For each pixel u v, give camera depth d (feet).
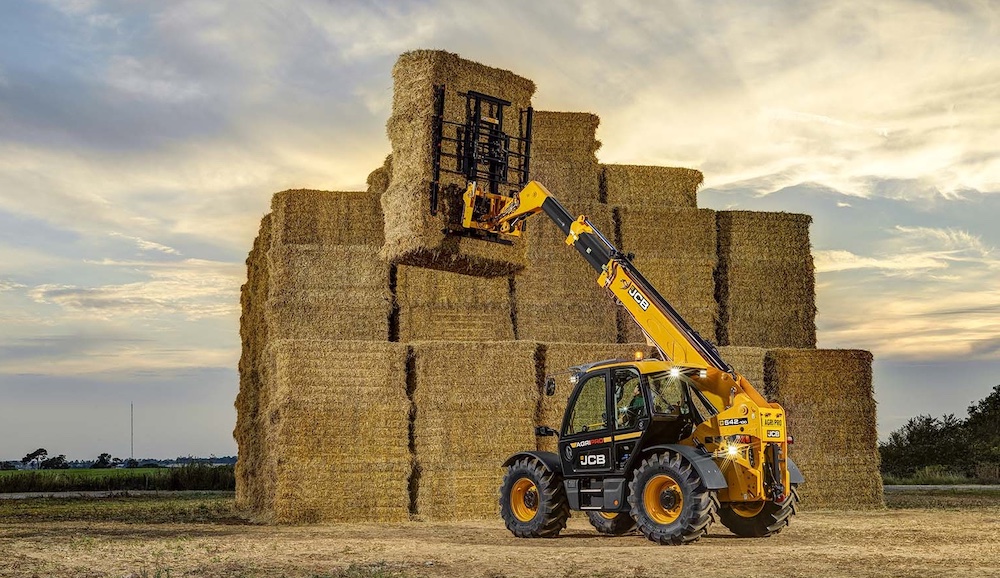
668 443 41.29
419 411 55.47
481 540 42.01
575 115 65.62
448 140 49.78
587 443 42.60
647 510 39.73
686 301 64.80
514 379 56.08
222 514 62.69
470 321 61.36
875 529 45.39
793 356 60.64
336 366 54.90
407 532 46.96
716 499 38.88
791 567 30.68
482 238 49.55
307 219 60.85
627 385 43.78
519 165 51.85
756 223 66.59
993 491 82.94
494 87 53.11
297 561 33.37
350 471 54.13
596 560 32.94
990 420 120.37
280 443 53.67
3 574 29.94
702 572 29.66
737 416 40.14
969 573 28.99
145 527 51.03
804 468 60.03
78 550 36.86
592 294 63.36
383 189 62.85
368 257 60.80
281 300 60.08
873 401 61.31
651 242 64.75
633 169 66.44
